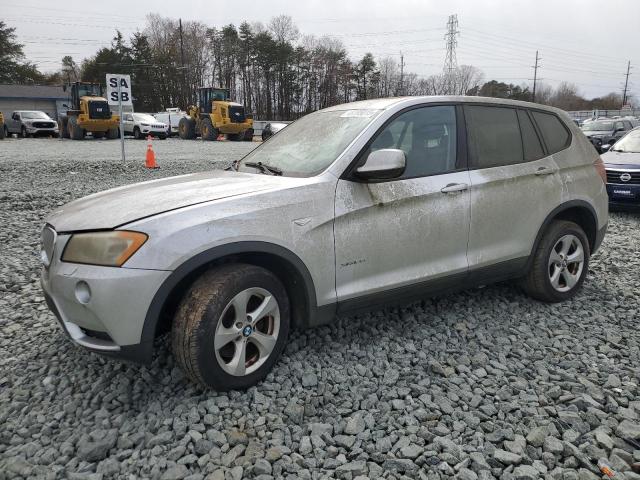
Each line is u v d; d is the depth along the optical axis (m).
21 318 4.35
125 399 3.11
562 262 4.64
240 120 31.44
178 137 38.34
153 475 2.50
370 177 3.40
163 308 3.09
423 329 4.11
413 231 3.70
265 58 76.62
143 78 74.81
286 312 3.30
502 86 91.75
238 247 3.01
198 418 2.89
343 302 3.46
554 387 3.25
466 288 4.17
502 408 3.07
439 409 3.06
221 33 81.06
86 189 10.64
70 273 2.87
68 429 2.87
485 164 4.15
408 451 2.66
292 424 2.91
